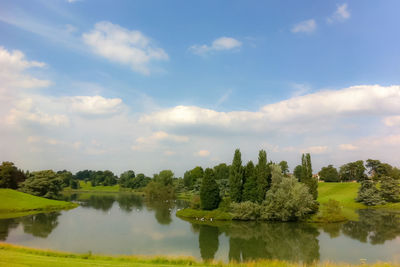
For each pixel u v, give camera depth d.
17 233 51.00
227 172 151.62
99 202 116.94
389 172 158.50
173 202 122.75
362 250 42.81
